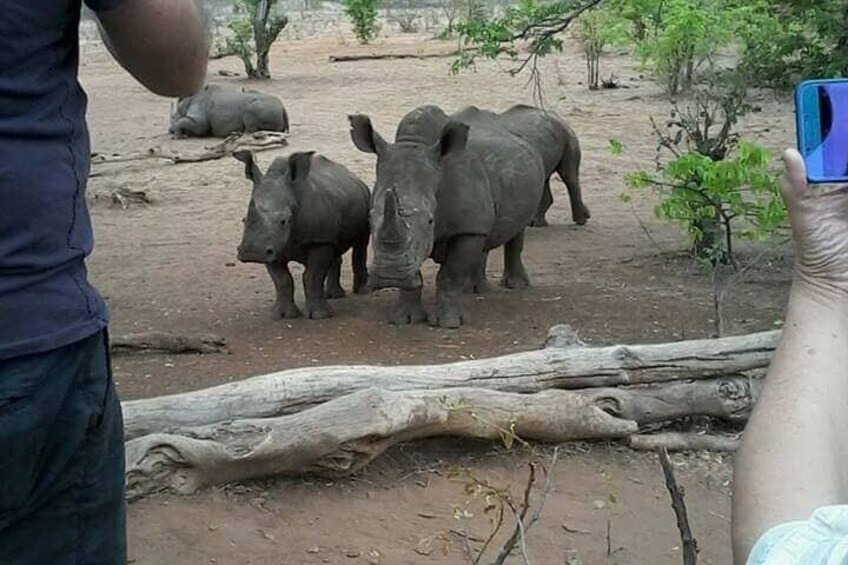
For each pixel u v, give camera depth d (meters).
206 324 8.29
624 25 23.05
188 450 4.77
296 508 4.80
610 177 14.54
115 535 2.36
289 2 63.00
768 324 7.79
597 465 5.35
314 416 4.95
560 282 9.38
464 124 7.82
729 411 5.69
